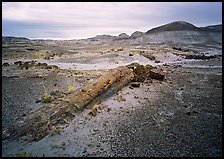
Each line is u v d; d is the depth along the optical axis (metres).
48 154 16.97
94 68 45.88
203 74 42.88
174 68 49.59
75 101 23.75
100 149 17.56
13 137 19.30
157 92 30.23
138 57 60.66
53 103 24.47
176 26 181.25
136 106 25.25
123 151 17.30
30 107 23.98
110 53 63.75
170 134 19.59
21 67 42.34
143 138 19.02
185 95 29.92
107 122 21.52
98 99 25.53
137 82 32.72
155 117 22.80
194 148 17.52
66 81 32.09
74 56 61.19
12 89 28.06
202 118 22.73
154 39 170.50
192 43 150.50
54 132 19.64
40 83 30.75
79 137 19.19
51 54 63.56
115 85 29.16
